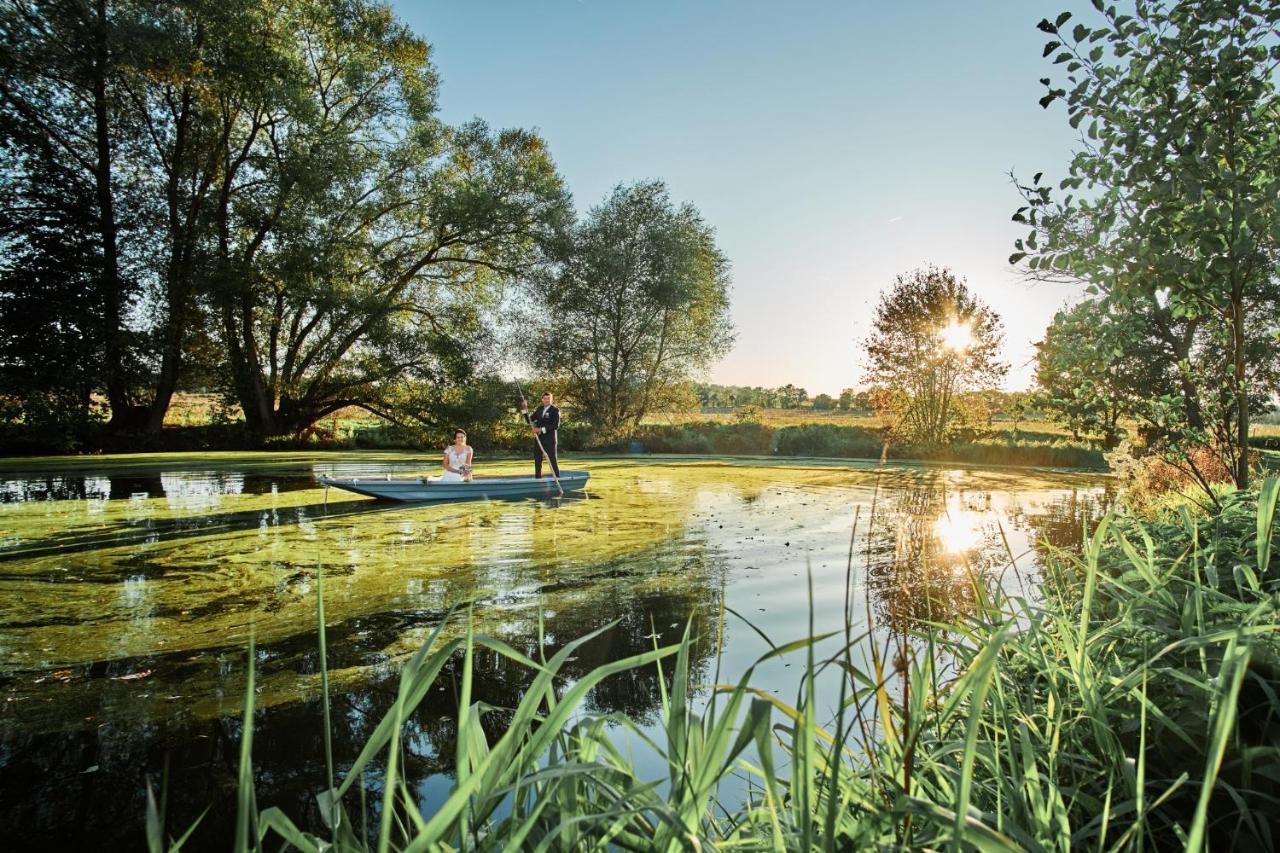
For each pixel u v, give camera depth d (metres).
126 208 20.48
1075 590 3.44
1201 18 3.34
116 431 21.73
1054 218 3.79
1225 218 3.33
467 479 12.54
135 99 20.31
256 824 1.02
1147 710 1.96
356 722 3.57
